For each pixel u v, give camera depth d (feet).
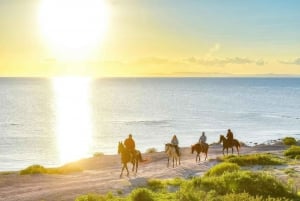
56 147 231.50
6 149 222.89
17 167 173.17
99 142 251.39
